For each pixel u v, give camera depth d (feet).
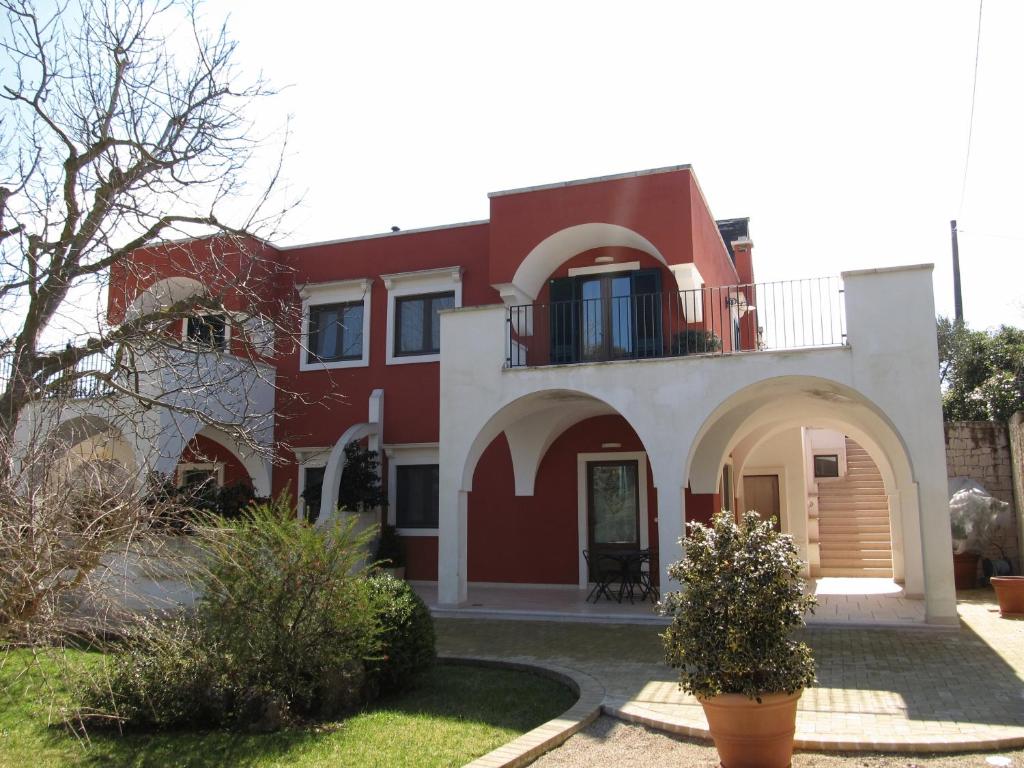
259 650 22.35
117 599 19.97
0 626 16.52
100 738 20.90
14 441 19.71
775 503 59.11
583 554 48.98
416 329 53.16
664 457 38.37
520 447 50.42
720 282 53.36
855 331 36.29
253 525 23.75
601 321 47.98
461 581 41.88
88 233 26.48
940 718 20.99
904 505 45.29
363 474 49.37
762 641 17.26
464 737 20.42
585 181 45.50
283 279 54.95
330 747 19.69
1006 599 37.17
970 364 62.69
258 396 52.29
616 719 22.11
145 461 23.02
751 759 17.31
